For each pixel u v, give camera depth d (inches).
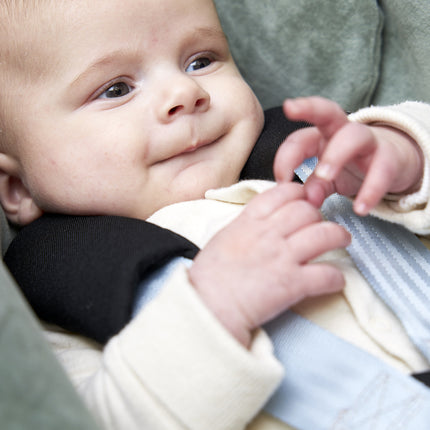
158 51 32.8
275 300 22.6
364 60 43.2
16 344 17.7
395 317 26.2
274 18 43.8
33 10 32.2
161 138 32.1
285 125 36.2
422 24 39.7
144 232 28.5
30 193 35.7
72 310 27.0
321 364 24.4
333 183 25.9
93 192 32.9
